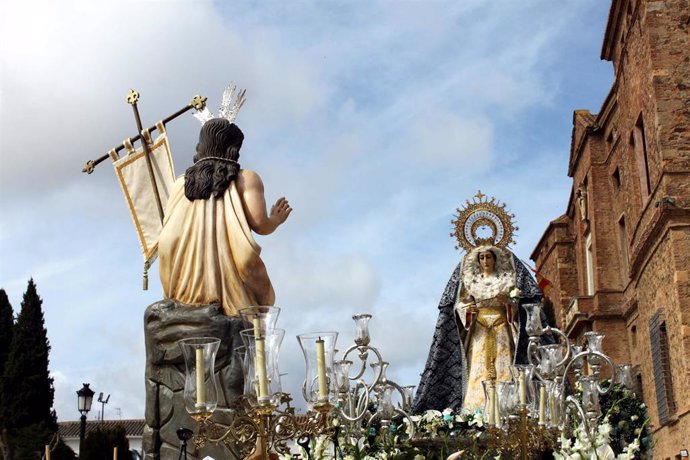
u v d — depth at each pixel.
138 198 14.29
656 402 27.64
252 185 12.88
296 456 9.22
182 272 12.35
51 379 41.56
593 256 36.09
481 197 18.02
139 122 14.50
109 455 29.38
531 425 10.46
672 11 25.47
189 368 7.22
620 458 9.92
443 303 16.84
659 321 26.33
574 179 40.34
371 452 9.98
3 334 42.97
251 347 7.15
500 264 16.72
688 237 24.02
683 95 24.89
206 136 13.03
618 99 32.06
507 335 16.27
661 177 24.58
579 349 11.41
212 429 7.23
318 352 7.26
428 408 16.56
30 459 37.19
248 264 12.28
